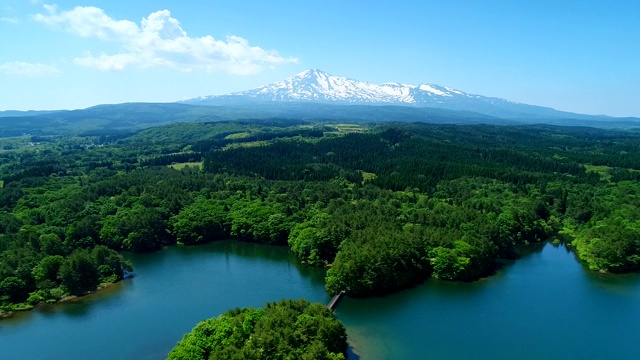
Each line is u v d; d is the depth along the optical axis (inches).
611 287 7076.8
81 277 7027.6
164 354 5270.7
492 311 6225.4
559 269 7854.3
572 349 5319.9
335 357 4407.0
